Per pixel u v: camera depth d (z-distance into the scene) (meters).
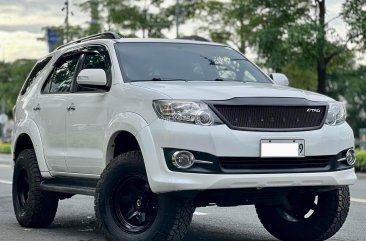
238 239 7.85
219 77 7.61
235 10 26.91
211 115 6.18
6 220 9.31
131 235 6.49
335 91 59.38
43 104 8.38
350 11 24.81
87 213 10.11
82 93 7.66
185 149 6.12
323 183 6.48
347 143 6.67
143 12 39.34
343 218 7.02
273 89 6.68
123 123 6.65
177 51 7.77
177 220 6.22
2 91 49.81
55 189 7.94
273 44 25.06
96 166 7.23
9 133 61.66
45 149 8.23
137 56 7.50
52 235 8.02
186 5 38.59
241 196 6.42
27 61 49.53
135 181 6.55
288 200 7.29
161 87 6.61
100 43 7.84
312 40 24.41
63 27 44.00
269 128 6.29
